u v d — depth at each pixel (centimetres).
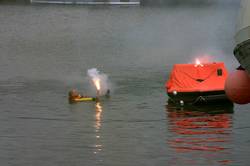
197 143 5241
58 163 4781
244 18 4309
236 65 10406
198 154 4956
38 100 7025
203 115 6231
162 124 5891
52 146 5200
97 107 6619
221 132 5581
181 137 5431
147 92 7475
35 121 6028
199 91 6619
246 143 5225
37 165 4744
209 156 4903
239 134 5503
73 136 5488
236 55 4434
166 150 5066
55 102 6900
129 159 4853
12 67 9988
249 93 4350
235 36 4428
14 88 7856
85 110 6475
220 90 6638
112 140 5359
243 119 6047
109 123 5931
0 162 4806
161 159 4844
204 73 6819
